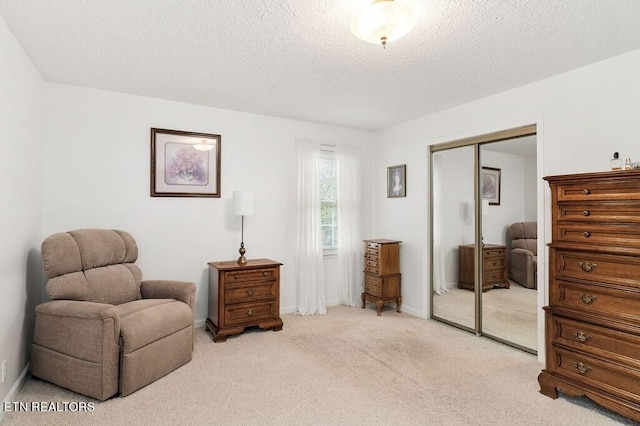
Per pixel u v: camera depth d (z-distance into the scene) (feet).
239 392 7.72
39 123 9.57
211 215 12.58
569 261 7.48
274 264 11.87
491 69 8.99
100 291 9.02
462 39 7.43
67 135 10.35
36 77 9.21
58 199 10.21
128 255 10.34
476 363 9.32
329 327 12.30
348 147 15.28
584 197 7.22
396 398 7.50
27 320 8.55
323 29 7.07
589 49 7.85
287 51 8.07
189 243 12.19
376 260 14.05
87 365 7.39
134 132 11.29
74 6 6.29
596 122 8.50
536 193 9.84
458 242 12.37
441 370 8.88
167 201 11.84
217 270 11.01
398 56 8.27
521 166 10.34
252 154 13.38
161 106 11.71
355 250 15.40
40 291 9.64
